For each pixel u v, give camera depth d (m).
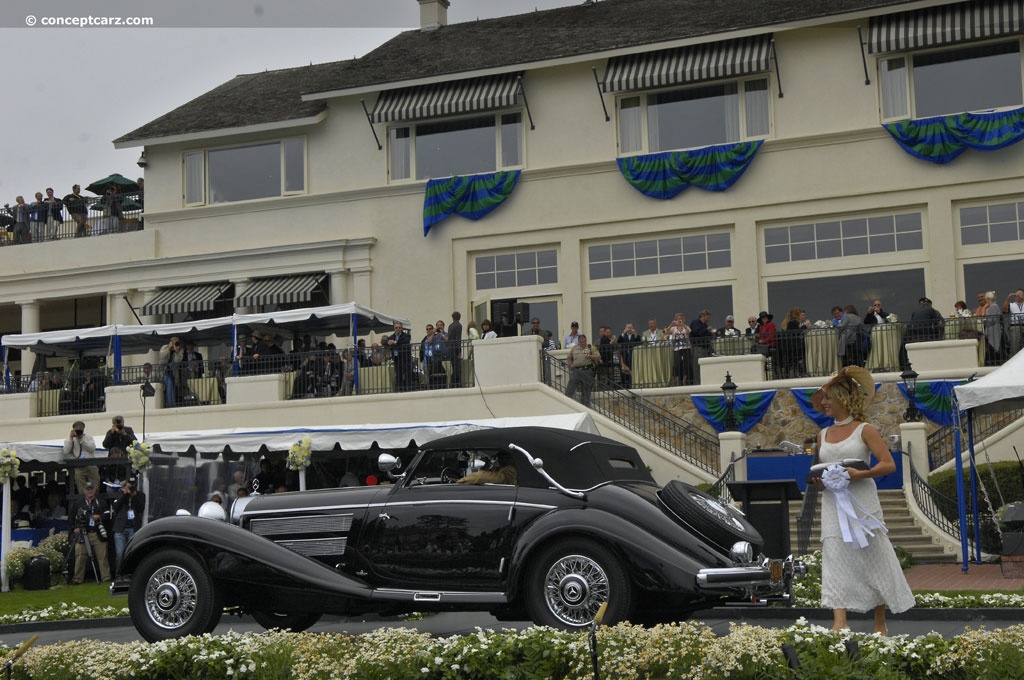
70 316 35.94
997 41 26.59
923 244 26.59
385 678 7.65
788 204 27.58
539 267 29.62
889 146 26.91
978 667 6.71
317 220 31.41
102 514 19.95
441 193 30.06
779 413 23.23
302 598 10.03
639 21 30.12
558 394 23.94
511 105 29.88
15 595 18.05
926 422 22.08
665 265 28.66
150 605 10.02
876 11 26.72
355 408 25.41
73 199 34.47
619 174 29.00
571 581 9.18
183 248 32.56
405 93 30.66
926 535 18.80
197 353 28.58
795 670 6.63
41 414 28.56
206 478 20.81
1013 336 22.28
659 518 9.16
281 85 34.62
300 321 27.59
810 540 18.39
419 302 30.23
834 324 24.05
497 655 7.62
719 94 28.64
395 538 9.88
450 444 10.10
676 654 7.18
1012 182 25.78
